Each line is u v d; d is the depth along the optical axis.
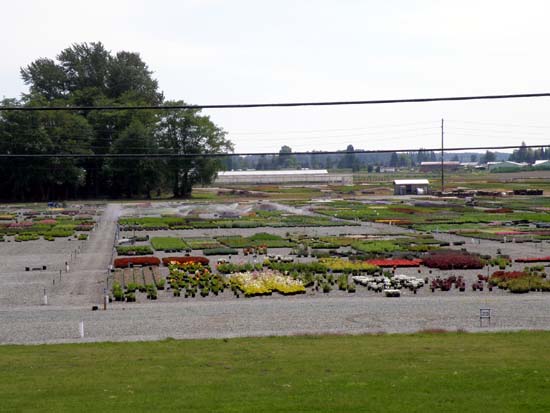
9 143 185.50
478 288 56.91
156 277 63.72
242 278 59.94
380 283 58.94
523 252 80.88
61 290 58.69
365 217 128.12
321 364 29.11
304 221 122.12
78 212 148.75
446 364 28.38
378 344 35.00
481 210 139.25
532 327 41.41
